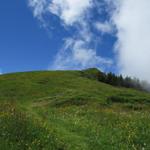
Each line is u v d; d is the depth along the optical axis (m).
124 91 68.56
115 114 32.78
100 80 98.00
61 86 70.62
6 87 67.50
